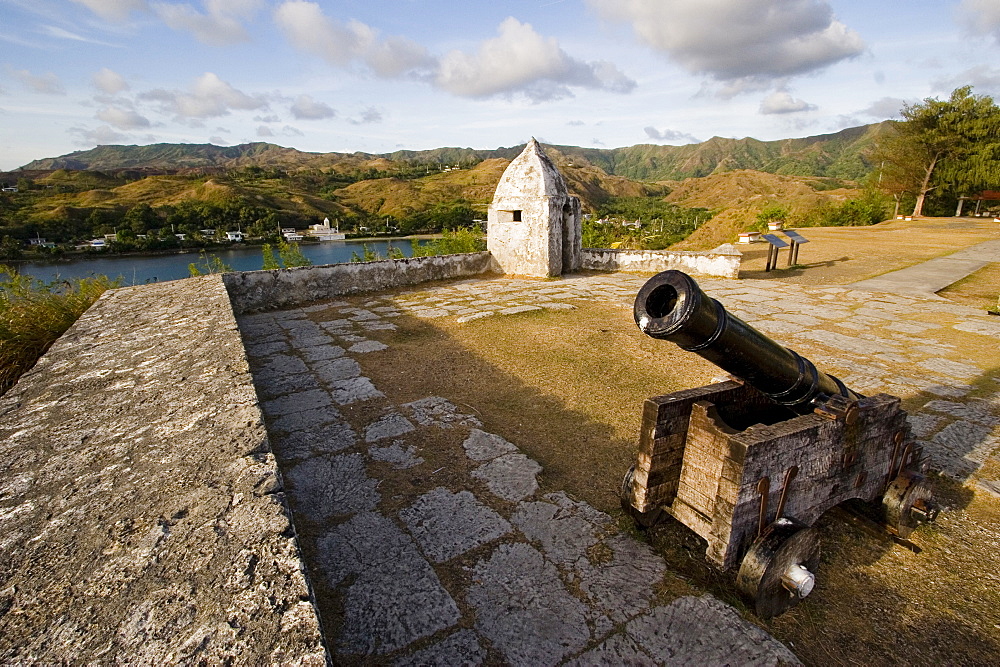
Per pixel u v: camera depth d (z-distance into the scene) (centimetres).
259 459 190
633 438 396
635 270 1257
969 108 2916
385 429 409
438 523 291
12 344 592
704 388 279
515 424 420
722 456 240
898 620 232
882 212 3131
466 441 388
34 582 129
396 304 904
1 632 114
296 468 352
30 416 240
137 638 114
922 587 251
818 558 239
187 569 135
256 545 144
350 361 584
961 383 506
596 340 668
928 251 1595
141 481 177
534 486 328
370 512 302
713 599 236
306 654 112
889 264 1346
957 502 318
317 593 240
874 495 285
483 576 251
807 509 254
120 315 491
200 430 216
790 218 3180
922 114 3022
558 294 983
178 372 298
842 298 930
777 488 237
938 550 276
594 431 407
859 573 260
